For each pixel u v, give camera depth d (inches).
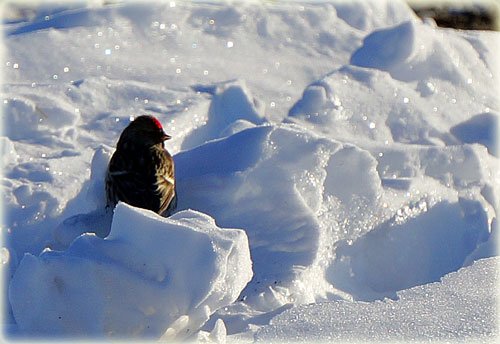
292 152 495.2
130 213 383.9
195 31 751.1
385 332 375.6
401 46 711.1
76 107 626.2
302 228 478.9
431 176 574.6
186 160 517.0
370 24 814.5
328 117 636.1
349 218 506.0
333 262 496.4
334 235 500.1
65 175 542.6
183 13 763.4
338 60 744.3
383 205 515.8
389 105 654.5
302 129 509.0
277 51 746.2
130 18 747.4
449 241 538.0
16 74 678.5
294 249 473.7
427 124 652.1
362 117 642.2
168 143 600.1
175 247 377.1
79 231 488.7
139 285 373.7
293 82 702.5
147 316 374.6
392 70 707.4
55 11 831.7
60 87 641.6
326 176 505.0
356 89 658.2
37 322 378.9
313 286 466.9
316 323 388.5
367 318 390.6
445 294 418.0
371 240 514.0
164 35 741.3
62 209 517.7
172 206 495.8
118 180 493.0
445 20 968.3
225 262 373.1
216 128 636.7
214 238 376.8
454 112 677.3
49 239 504.7
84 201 530.6
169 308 373.7
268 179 490.9
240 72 706.2
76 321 375.6
